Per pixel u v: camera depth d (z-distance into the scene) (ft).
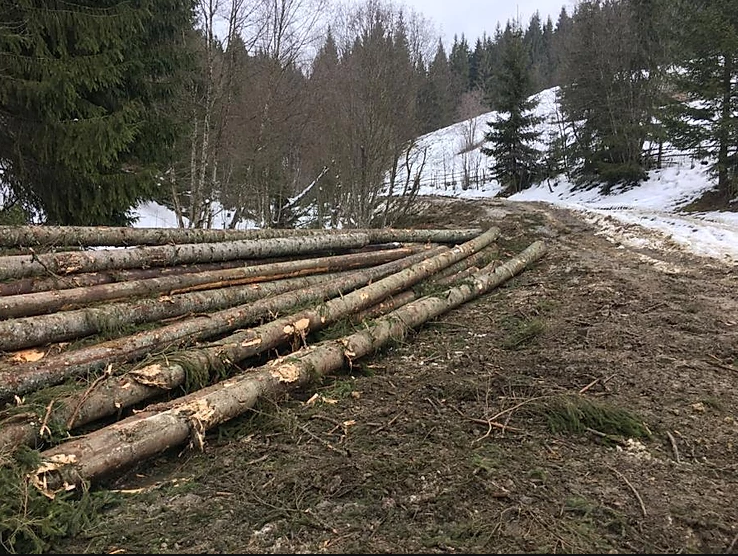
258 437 11.43
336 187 52.70
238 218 55.67
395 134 51.47
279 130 54.65
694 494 8.96
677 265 26.66
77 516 8.38
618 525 8.11
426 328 18.93
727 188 52.26
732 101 49.57
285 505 8.82
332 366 14.55
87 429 11.19
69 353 12.62
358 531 8.11
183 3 36.35
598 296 20.88
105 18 26.84
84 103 27.35
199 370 13.00
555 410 11.71
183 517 8.62
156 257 18.57
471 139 143.33
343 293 20.10
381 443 10.84
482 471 9.56
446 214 52.95
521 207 52.42
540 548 7.55
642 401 12.48
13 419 10.27
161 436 10.30
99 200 28.40
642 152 74.64
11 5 25.14
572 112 84.89
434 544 7.72
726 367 14.26
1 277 15.11
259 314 16.88
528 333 17.19
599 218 42.98
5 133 26.27
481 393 13.04
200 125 45.27
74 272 16.66
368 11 54.44
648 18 71.26
